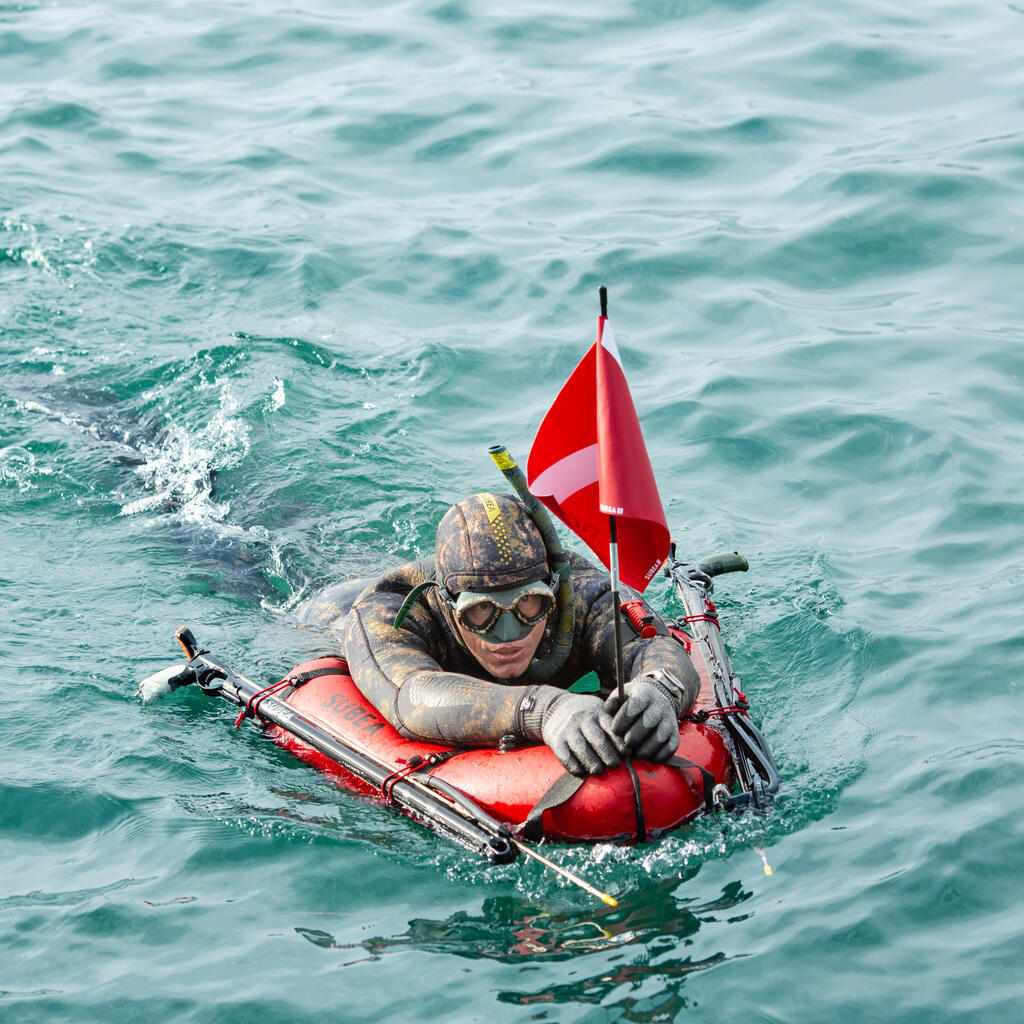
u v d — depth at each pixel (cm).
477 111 1875
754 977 536
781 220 1520
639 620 734
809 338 1282
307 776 719
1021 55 1908
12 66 2131
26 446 1146
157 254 1530
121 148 1831
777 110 1792
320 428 1174
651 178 1661
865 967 538
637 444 621
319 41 2183
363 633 748
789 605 874
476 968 552
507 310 1404
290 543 1001
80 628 880
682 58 2006
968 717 728
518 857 630
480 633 686
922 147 1645
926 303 1338
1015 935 551
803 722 748
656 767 642
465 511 693
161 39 2216
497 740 665
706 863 620
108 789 693
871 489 1040
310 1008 528
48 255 1509
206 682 775
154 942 573
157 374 1278
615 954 558
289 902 603
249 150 1809
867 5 2159
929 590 880
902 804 653
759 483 1062
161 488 1098
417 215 1620
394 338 1348
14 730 748
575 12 2231
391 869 629
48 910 595
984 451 1059
